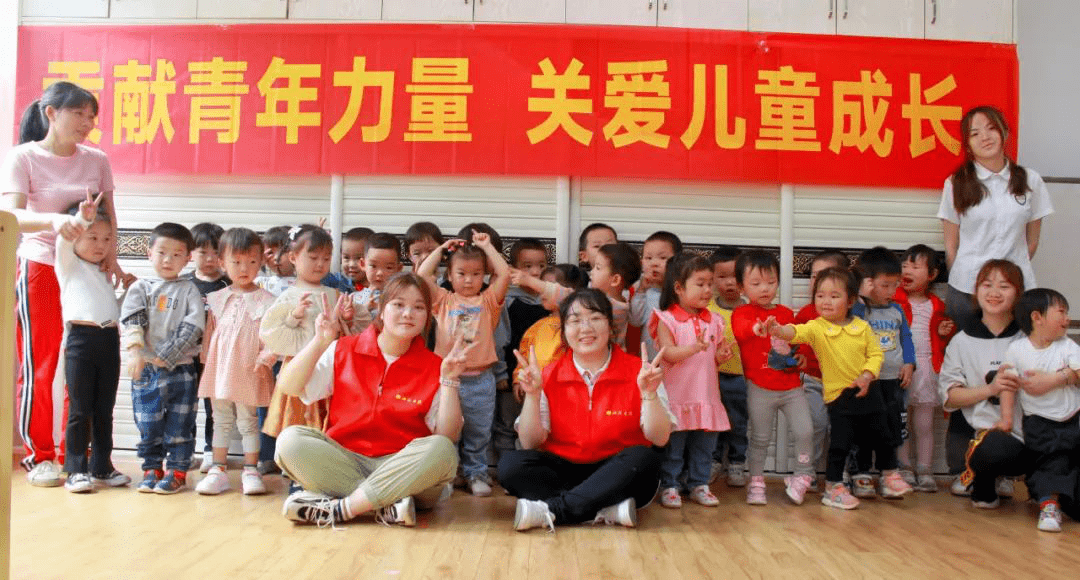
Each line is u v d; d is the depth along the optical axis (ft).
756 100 11.62
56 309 10.12
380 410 8.38
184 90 11.68
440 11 11.64
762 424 9.85
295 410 8.82
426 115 11.55
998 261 10.06
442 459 8.00
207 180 11.78
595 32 11.56
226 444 9.71
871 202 11.80
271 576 6.28
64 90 9.97
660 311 9.84
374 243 10.28
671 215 11.72
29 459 10.05
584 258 11.20
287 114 11.60
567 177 11.62
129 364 9.30
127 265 11.78
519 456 8.46
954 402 10.24
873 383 9.78
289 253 9.83
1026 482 9.50
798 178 11.61
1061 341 9.41
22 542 7.16
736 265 10.28
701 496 9.64
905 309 10.93
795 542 7.79
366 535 7.66
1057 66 12.91
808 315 10.76
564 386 8.78
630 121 11.52
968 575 6.79
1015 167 11.10
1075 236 12.37
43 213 9.00
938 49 11.77
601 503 8.16
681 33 11.60
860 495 10.16
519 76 11.55
